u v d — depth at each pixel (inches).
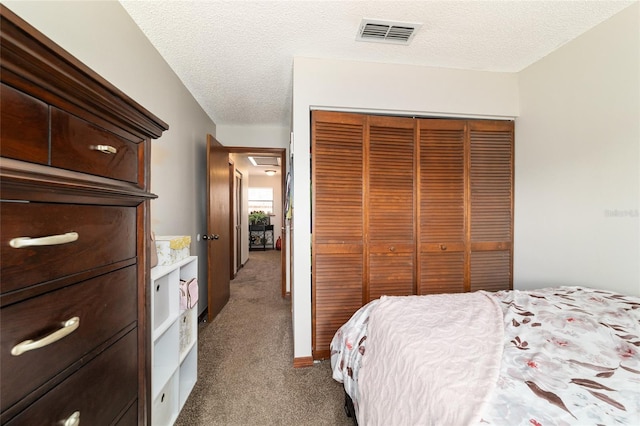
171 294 56.6
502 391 26.0
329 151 79.1
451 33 66.8
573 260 69.1
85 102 25.2
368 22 62.4
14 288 19.6
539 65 78.7
